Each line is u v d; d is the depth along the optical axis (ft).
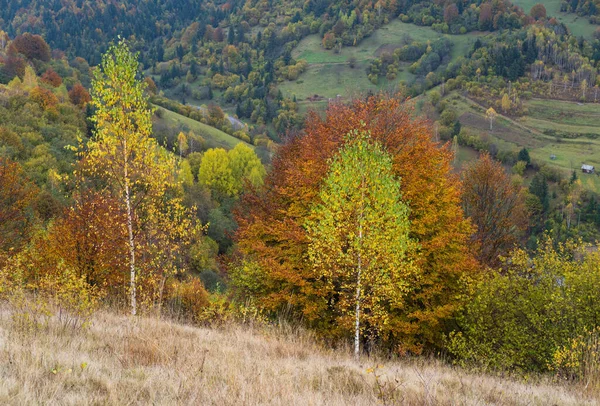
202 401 19.12
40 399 16.33
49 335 26.32
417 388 26.89
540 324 46.37
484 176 95.71
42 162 184.75
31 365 19.74
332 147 63.16
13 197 89.86
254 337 38.24
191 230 52.29
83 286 41.70
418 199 55.77
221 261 88.17
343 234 46.11
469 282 52.80
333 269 48.21
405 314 54.95
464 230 63.10
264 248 60.03
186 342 31.12
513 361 45.75
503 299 49.62
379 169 45.19
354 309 51.03
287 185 69.36
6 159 92.73
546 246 51.16
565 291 45.78
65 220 66.03
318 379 26.73
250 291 68.28
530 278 51.29
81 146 45.83
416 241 52.70
